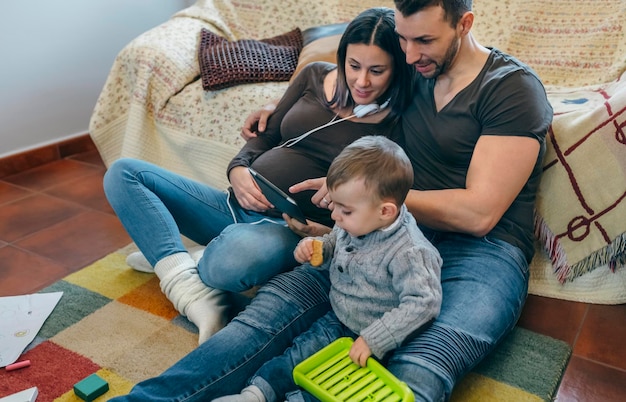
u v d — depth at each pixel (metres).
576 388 1.31
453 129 1.34
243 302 1.54
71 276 1.75
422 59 1.27
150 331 1.49
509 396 1.26
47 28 2.53
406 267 1.11
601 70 1.91
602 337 1.47
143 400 1.09
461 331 1.12
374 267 1.14
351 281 1.19
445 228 1.34
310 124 1.45
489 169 1.26
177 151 2.19
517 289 1.27
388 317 1.09
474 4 2.14
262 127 1.56
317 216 1.45
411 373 1.06
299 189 1.34
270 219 1.50
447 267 1.31
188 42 2.26
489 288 1.22
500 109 1.27
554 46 2.01
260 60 2.12
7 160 2.50
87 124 2.83
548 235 1.61
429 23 1.20
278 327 1.22
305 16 2.40
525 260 1.36
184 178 1.59
